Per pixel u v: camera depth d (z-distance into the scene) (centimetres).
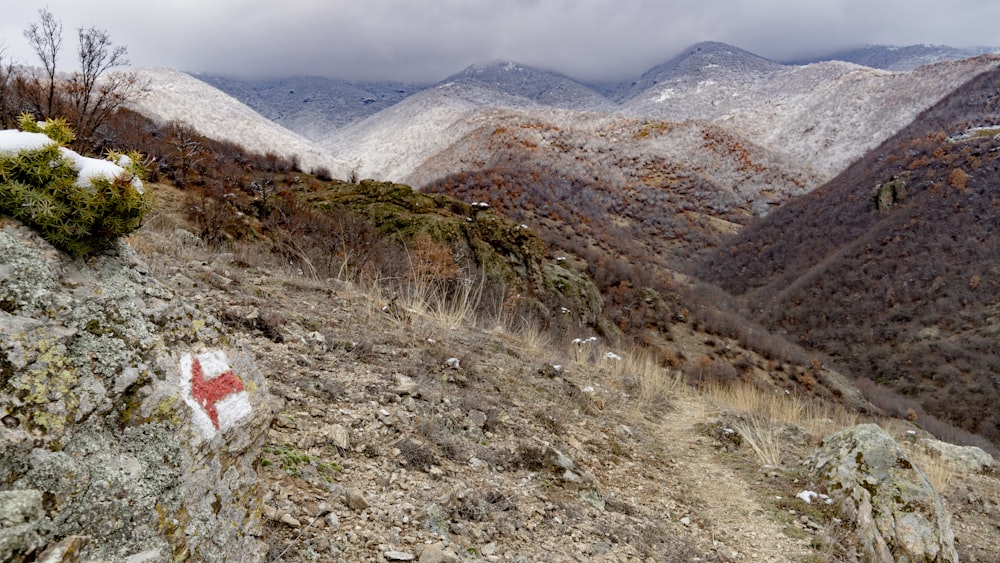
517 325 1198
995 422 3719
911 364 4534
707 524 475
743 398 1100
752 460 675
